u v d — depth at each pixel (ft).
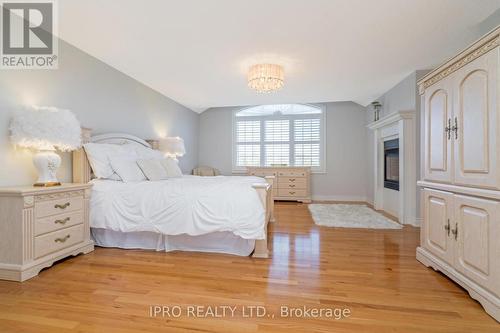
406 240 9.84
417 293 5.78
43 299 5.43
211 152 21.89
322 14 7.35
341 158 20.21
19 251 6.27
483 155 5.27
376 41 9.02
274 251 8.57
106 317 4.82
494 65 4.96
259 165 21.50
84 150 9.32
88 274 6.68
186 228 8.02
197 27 8.07
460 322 4.74
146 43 9.19
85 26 8.06
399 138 12.92
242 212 7.80
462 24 7.92
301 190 19.43
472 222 5.57
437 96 6.94
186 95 16.30
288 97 17.03
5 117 7.30
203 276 6.63
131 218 8.33
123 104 12.24
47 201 6.89
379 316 4.91
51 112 7.47
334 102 20.25
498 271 4.85
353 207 16.97
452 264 6.25
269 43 9.16
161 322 4.69
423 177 7.70
